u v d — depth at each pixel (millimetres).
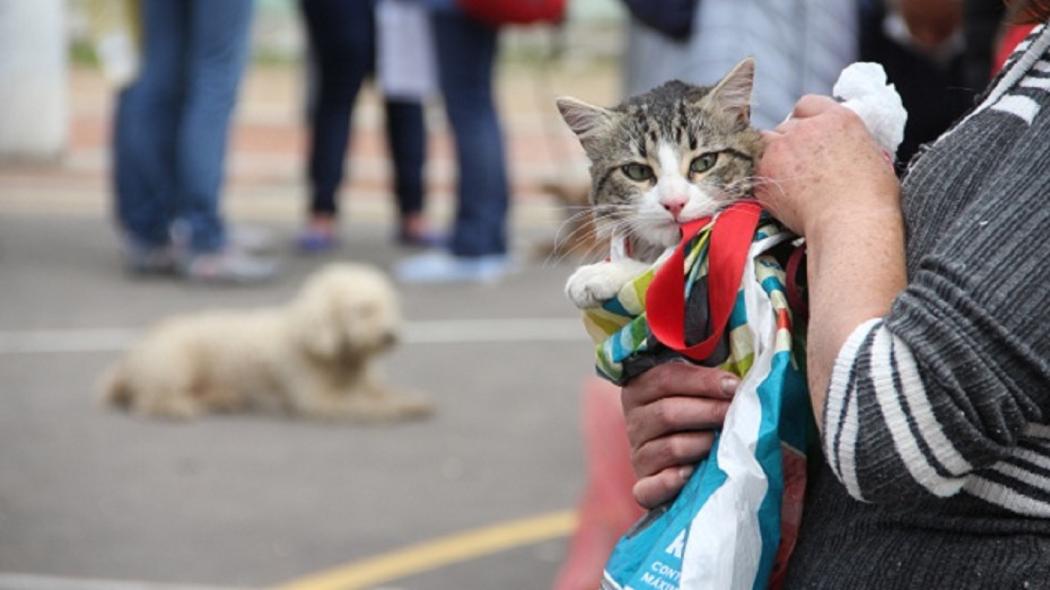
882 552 3287
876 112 3746
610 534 6137
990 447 2979
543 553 8695
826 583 3354
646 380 3686
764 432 3396
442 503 9500
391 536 8938
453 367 12555
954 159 3270
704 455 3621
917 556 3232
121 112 15398
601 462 6152
